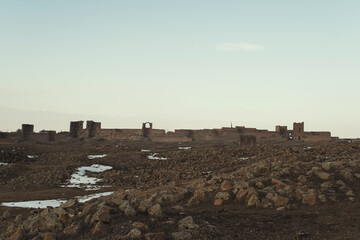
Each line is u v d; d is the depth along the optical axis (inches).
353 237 757.3
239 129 6279.5
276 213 985.5
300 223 884.6
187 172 2402.8
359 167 1430.9
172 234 766.5
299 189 1131.9
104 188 2145.7
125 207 907.4
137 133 6299.2
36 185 2233.0
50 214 903.7
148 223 839.7
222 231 813.2
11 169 2596.0
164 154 3282.5
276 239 765.9
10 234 880.3
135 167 2810.0
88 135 6146.7
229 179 1400.1
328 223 875.4
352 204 1053.8
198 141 6003.9
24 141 5064.0
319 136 5851.4
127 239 738.8
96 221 820.6
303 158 1824.6
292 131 6156.5
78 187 2196.1
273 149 2925.7
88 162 2962.6
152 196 1229.1
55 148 3730.3
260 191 1149.7
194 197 1112.2
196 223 858.1
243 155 2874.0
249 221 901.2
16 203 1711.4
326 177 1309.1
